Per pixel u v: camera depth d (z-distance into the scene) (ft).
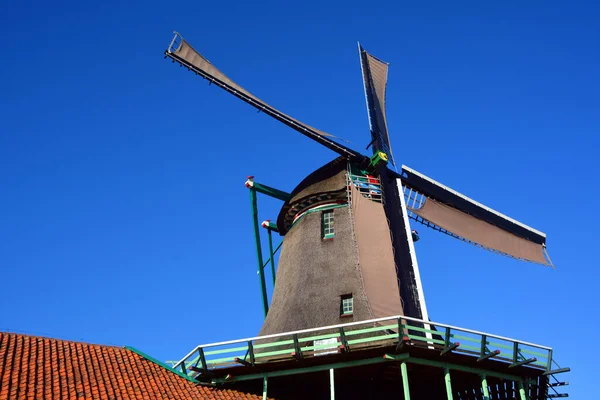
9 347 60.80
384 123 98.53
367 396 68.23
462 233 90.58
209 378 67.92
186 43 83.92
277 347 71.56
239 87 85.25
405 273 76.43
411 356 62.44
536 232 95.09
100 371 60.70
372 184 85.15
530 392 72.08
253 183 90.33
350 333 62.80
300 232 84.89
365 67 100.48
